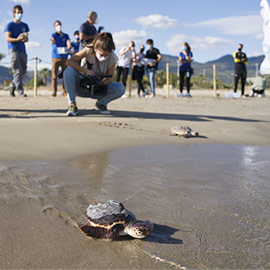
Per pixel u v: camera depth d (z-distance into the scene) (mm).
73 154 2732
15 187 1919
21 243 1341
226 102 8055
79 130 3566
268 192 1953
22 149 2762
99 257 1258
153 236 1414
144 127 4000
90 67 4363
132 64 8719
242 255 1273
